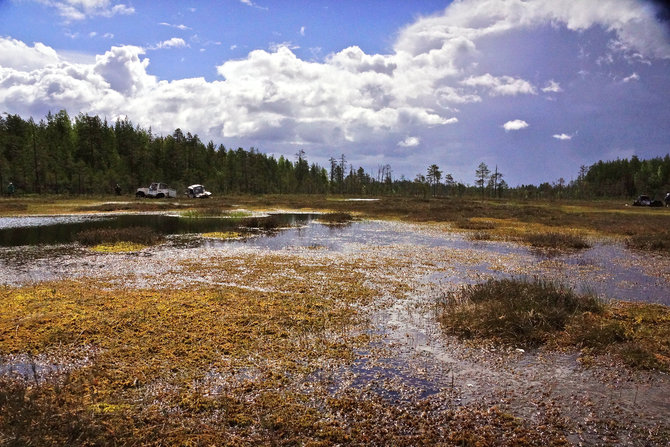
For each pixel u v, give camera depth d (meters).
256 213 33.78
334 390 4.73
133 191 66.81
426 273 11.41
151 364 5.20
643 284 10.37
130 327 6.45
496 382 5.04
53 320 6.66
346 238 18.81
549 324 6.75
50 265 11.70
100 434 3.69
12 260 12.41
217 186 76.00
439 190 101.31
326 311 7.61
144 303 7.73
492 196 87.69
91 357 5.41
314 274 10.90
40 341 5.84
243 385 4.73
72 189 61.81
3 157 59.75
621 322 7.07
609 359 5.70
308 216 31.33
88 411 3.99
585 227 24.06
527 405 4.51
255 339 6.13
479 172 83.06
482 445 3.74
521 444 3.80
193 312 7.21
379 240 18.27
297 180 103.69
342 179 102.25
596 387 4.93
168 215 29.59
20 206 32.94
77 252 13.92
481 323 6.74
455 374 5.23
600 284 10.35
